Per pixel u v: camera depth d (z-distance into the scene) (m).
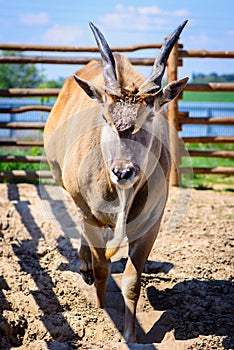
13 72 44.56
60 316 5.79
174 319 5.84
